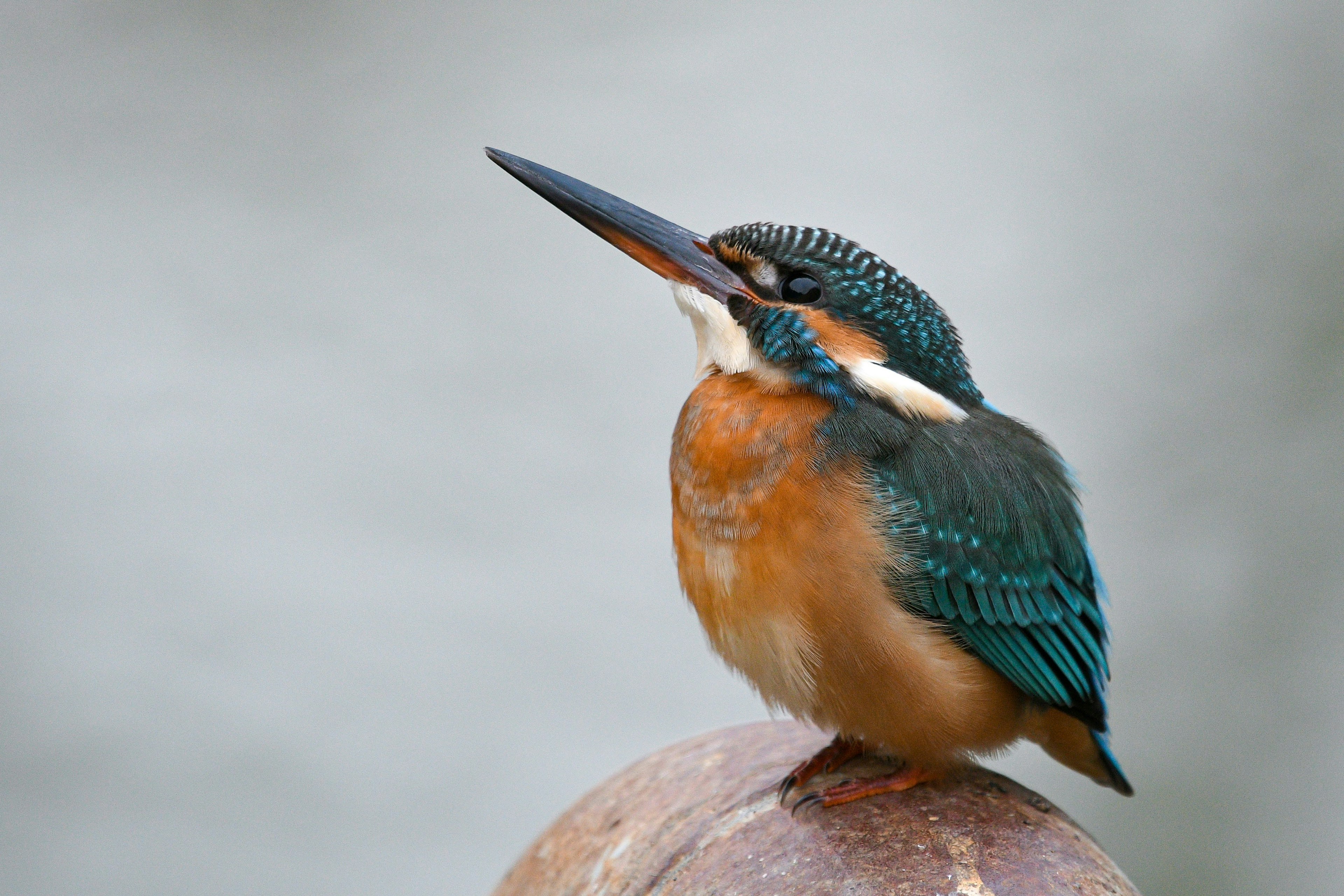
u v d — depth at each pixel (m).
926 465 8.48
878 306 9.01
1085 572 9.31
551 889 8.17
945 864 7.02
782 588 8.21
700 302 9.30
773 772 8.23
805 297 9.00
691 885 7.38
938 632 8.38
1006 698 8.77
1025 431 9.52
